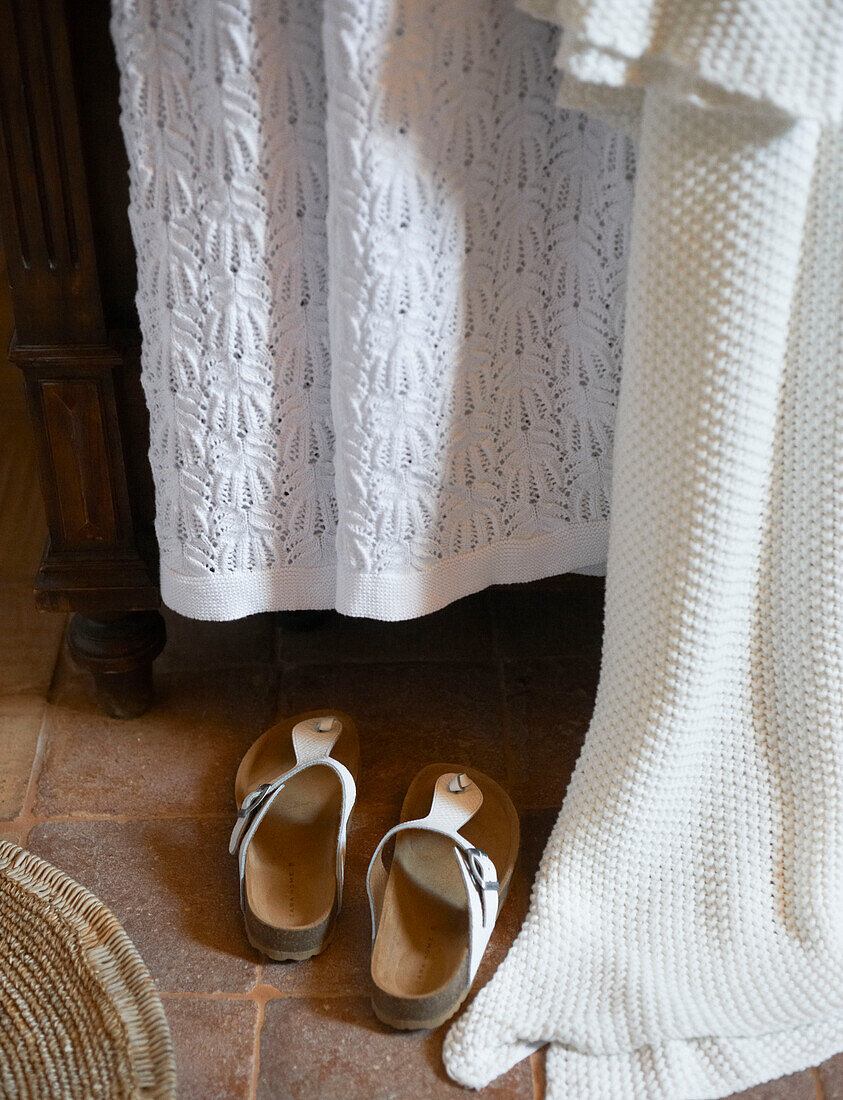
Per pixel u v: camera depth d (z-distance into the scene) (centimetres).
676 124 66
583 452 90
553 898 87
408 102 69
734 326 69
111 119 75
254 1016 84
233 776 104
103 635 101
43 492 92
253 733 109
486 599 125
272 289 76
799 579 80
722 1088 78
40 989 80
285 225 75
